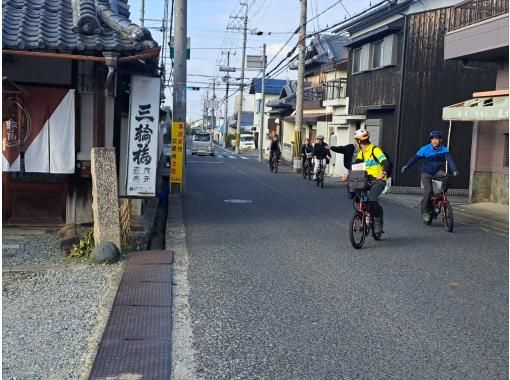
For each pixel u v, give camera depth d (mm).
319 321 5641
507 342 5195
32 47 8117
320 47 33125
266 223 11453
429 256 8773
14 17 8789
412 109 18750
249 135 68000
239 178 22578
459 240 10203
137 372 4363
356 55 22953
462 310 6105
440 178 11422
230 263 7965
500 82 14406
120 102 10164
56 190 9930
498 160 15234
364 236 9289
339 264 8070
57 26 8727
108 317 5594
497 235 10859
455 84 18766
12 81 9031
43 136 9523
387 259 8477
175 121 15930
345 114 25734
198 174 24141
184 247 8938
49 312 5770
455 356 4836
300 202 15078
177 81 16031
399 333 5355
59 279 6969
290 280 7152
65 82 9555
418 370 4531
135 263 7715
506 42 11883
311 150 23094
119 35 8625
